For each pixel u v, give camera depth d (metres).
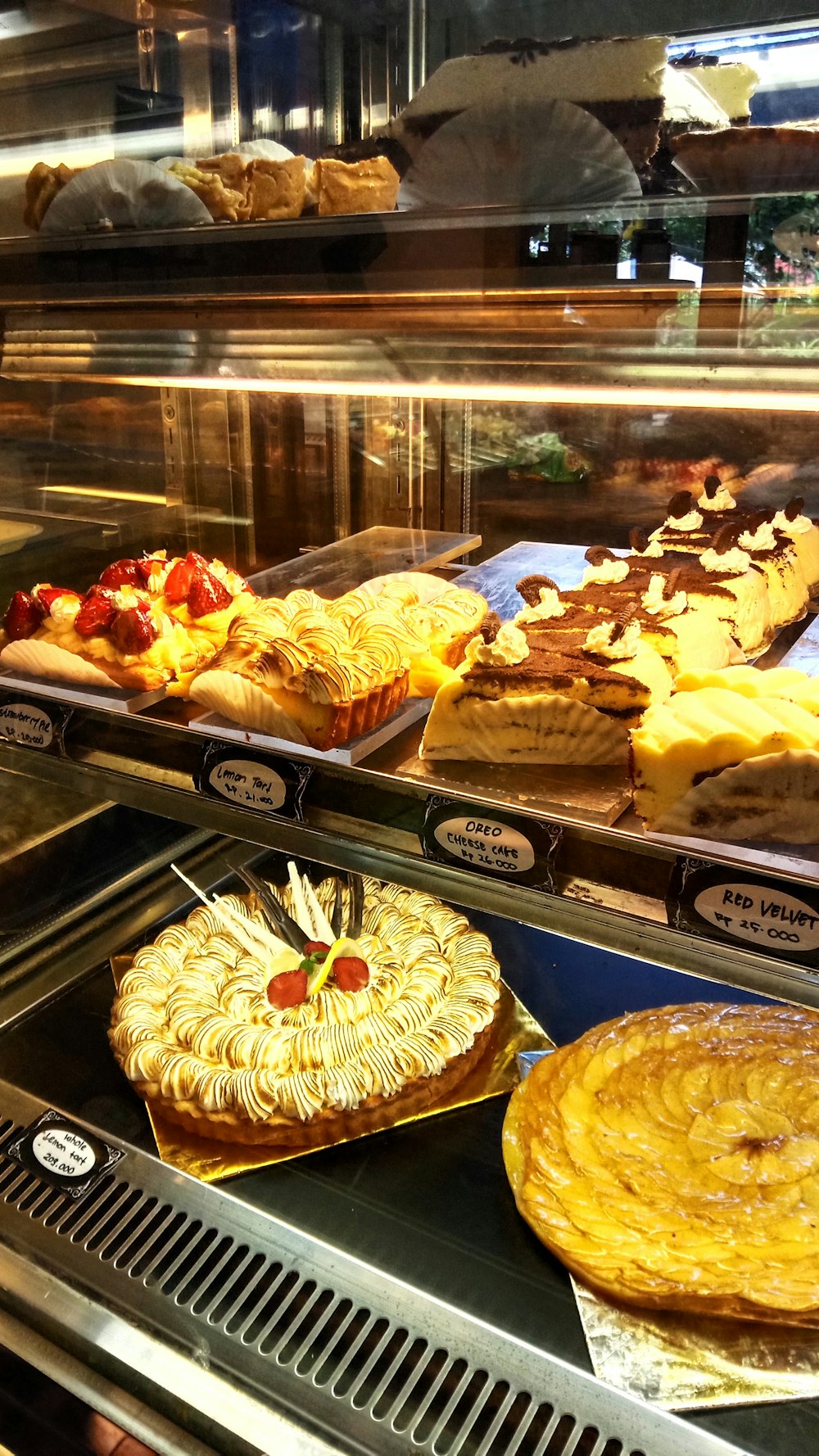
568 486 1.97
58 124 1.54
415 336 1.20
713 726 1.08
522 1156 1.45
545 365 1.16
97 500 2.08
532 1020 1.74
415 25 1.43
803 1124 1.41
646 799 1.11
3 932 1.96
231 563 2.23
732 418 1.79
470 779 1.26
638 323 1.07
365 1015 1.62
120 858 2.18
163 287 1.26
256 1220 1.44
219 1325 1.35
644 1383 1.19
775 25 1.12
